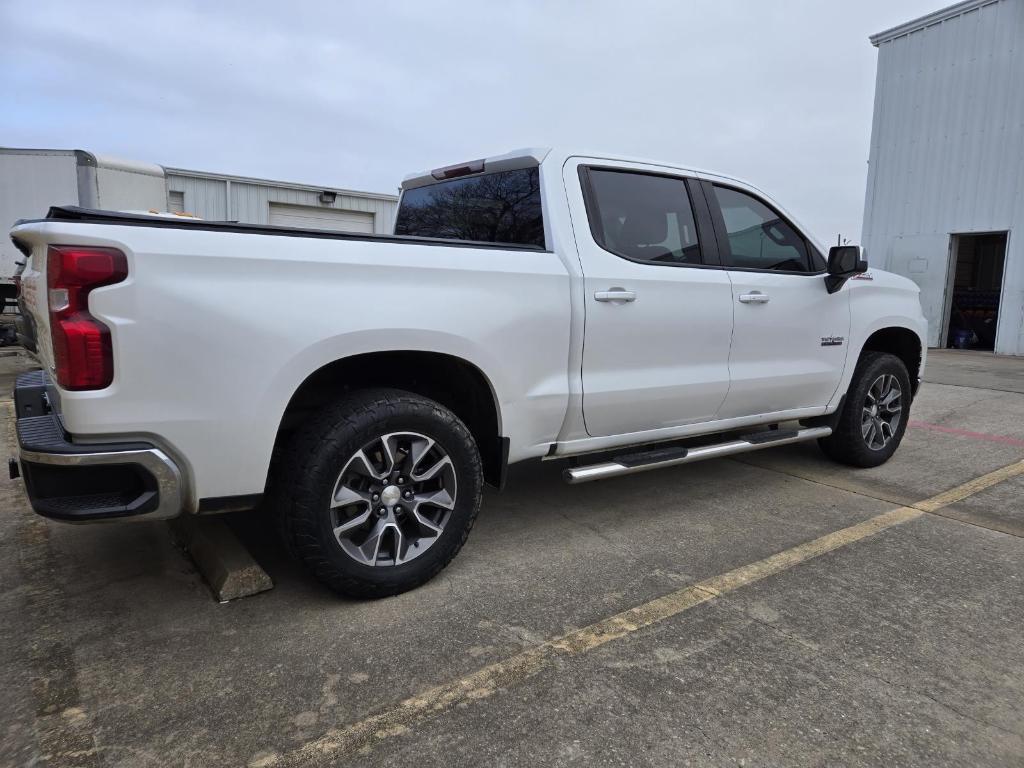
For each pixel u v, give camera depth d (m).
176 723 2.05
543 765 1.90
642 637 2.56
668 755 1.94
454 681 2.27
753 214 4.09
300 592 2.88
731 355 3.85
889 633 2.62
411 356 2.96
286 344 2.43
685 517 3.87
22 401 2.72
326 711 2.11
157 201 13.02
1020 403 7.75
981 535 3.63
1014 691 2.26
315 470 2.54
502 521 3.78
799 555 3.34
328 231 2.60
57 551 3.29
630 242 3.50
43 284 2.27
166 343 2.23
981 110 13.70
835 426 4.59
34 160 11.00
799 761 1.92
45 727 2.03
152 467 2.26
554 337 3.15
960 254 16.64
